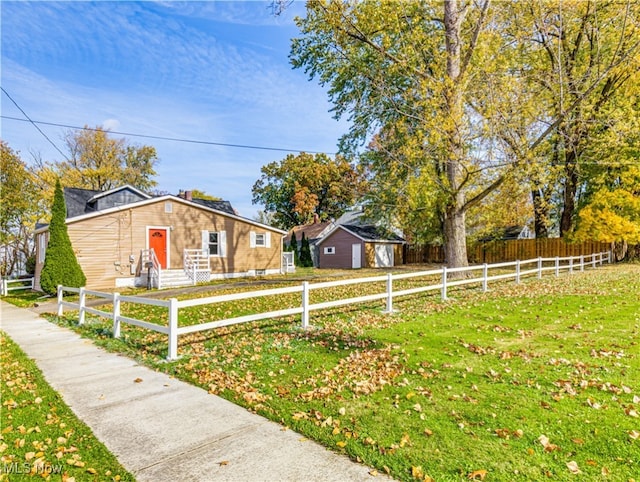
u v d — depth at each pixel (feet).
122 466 10.81
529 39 52.85
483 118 41.78
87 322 33.06
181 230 70.03
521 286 44.88
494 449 11.25
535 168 42.68
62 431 12.98
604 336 22.91
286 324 28.07
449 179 51.90
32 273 98.37
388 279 32.37
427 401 14.65
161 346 23.66
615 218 67.97
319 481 9.89
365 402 14.69
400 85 54.85
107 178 134.00
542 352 20.30
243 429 12.93
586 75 46.73
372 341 22.99
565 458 10.77
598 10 57.21
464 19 50.62
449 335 24.14
